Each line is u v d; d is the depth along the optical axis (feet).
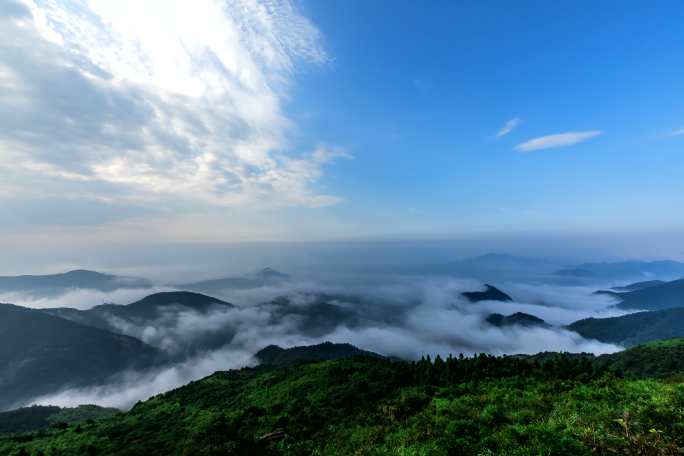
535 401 95.71
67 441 232.12
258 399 225.97
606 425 67.21
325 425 143.54
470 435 77.97
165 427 215.72
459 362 198.18
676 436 59.57
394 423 112.57
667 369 315.78
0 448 243.19
